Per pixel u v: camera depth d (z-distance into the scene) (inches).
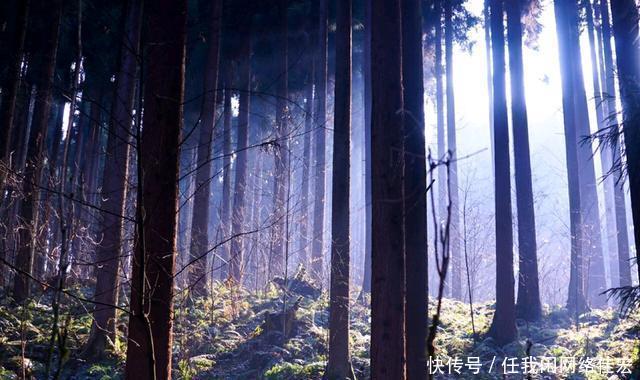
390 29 344.2
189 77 986.7
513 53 721.0
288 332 591.5
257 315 646.5
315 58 1093.1
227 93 999.6
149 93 277.6
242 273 733.9
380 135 329.4
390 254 315.9
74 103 191.3
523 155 701.3
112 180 505.4
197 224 703.7
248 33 971.3
